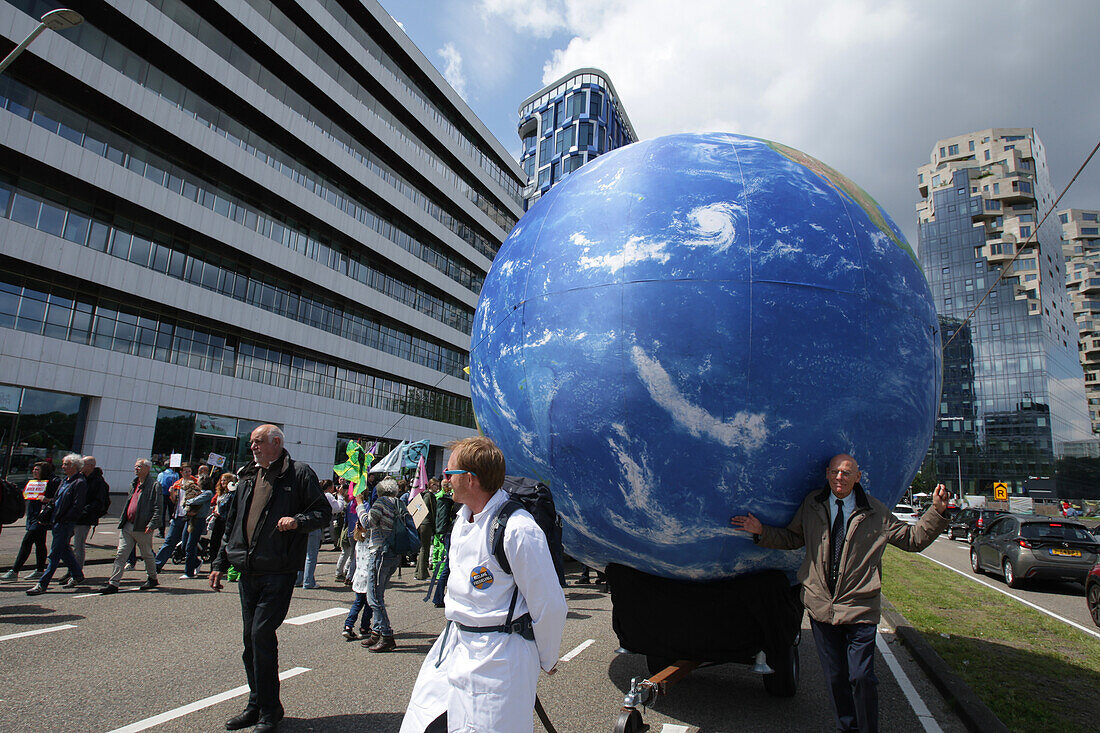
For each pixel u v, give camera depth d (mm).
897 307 3211
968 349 83375
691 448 2986
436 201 39250
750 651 3539
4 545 10891
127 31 21156
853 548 2984
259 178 25391
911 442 3268
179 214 22328
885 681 4777
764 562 3361
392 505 5488
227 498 9125
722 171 3361
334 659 4965
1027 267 81125
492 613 2012
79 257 19531
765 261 3035
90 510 7883
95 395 20141
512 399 3516
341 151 29828
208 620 6090
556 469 3354
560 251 3428
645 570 3574
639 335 3023
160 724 3490
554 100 66688
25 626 5621
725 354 2934
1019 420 77500
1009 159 86625
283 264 26781
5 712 3576
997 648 5684
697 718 3789
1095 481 78375
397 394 35344
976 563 12633
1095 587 7410
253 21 25281
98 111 20344
